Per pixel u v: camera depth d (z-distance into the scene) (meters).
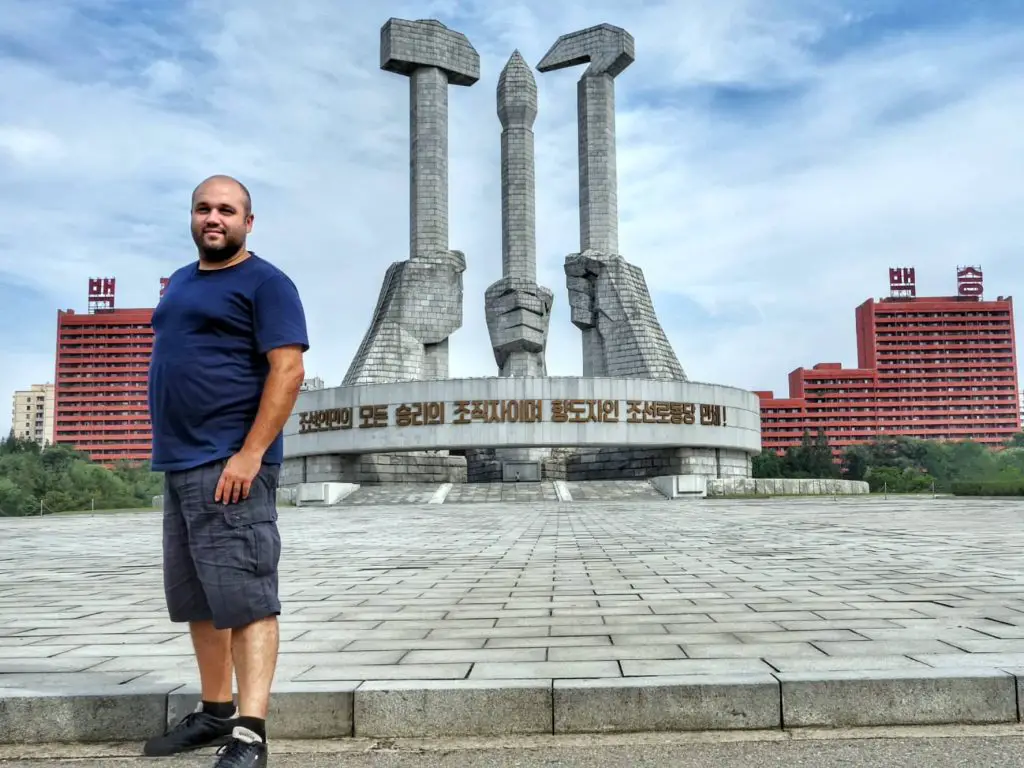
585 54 55.25
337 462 45.94
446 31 54.28
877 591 7.28
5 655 5.14
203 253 3.75
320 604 7.14
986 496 37.12
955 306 155.62
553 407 42.72
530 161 52.94
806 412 151.88
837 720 4.02
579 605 6.80
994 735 3.82
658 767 3.47
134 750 3.90
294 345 3.68
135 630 6.05
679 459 45.81
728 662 4.53
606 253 53.59
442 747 3.83
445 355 53.03
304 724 4.06
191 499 3.55
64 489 66.75
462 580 8.80
